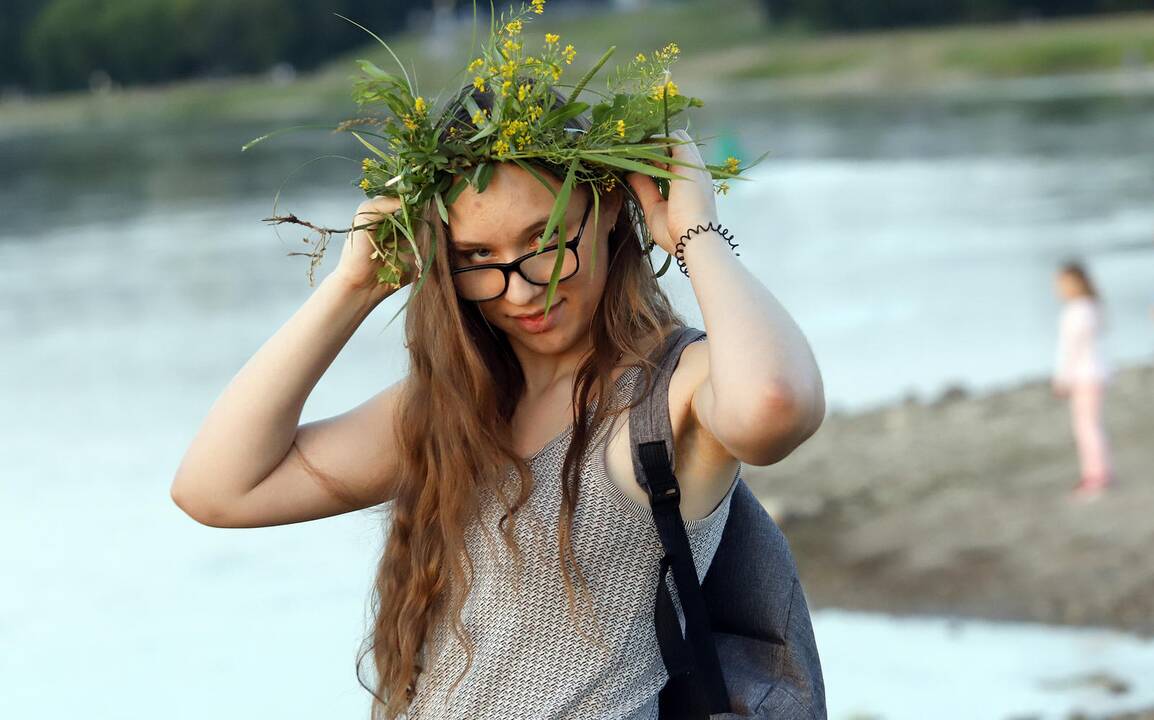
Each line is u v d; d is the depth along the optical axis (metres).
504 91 3.03
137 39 148.12
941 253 32.06
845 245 33.72
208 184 58.47
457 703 3.08
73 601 12.11
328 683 10.05
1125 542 12.52
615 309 3.13
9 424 19.56
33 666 10.66
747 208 41.62
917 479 15.04
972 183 45.62
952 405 18.25
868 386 20.11
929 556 12.75
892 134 64.50
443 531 3.12
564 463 3.04
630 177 3.16
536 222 3.04
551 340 3.11
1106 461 14.12
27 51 152.00
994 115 72.12
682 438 3.04
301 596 11.95
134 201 53.53
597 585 3.02
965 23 122.12
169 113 128.88
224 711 9.64
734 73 113.94
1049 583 11.85
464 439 3.11
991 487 14.59
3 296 31.92
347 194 51.34
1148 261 29.75
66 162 75.88
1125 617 11.07
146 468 17.00
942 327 24.16
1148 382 18.52
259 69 146.38
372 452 3.36
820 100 91.88
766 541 3.28
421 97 3.14
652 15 138.12
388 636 3.26
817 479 15.34
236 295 30.69
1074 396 14.16
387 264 3.21
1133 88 85.75
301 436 3.37
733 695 3.13
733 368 2.80
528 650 3.04
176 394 21.42
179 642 10.98
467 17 129.50
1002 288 27.52
